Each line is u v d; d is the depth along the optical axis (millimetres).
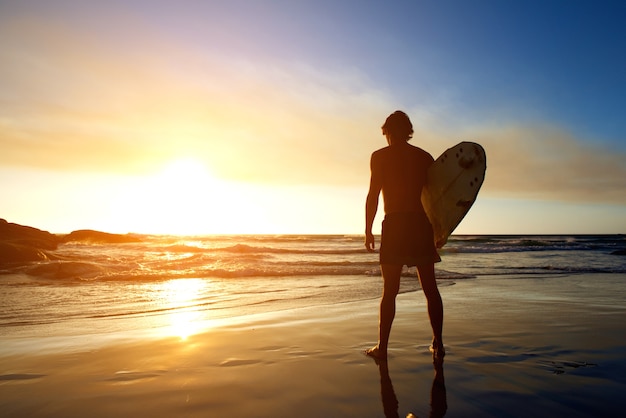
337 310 4812
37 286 7273
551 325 3791
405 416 1798
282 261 13102
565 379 2283
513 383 2221
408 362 2619
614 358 2709
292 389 2137
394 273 2871
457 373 2389
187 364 2602
